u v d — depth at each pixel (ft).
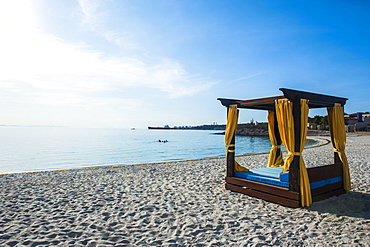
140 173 31.78
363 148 57.77
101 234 13.74
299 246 12.03
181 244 12.50
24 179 28.71
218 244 12.42
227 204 18.63
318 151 56.54
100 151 84.07
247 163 38.78
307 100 17.90
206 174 30.50
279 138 26.40
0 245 12.39
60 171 34.32
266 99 19.49
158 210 17.60
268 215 16.19
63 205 18.80
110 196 21.17
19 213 17.06
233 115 22.67
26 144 115.85
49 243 12.66
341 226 14.25
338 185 20.51
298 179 17.21
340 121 21.06
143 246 12.33
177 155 71.61
